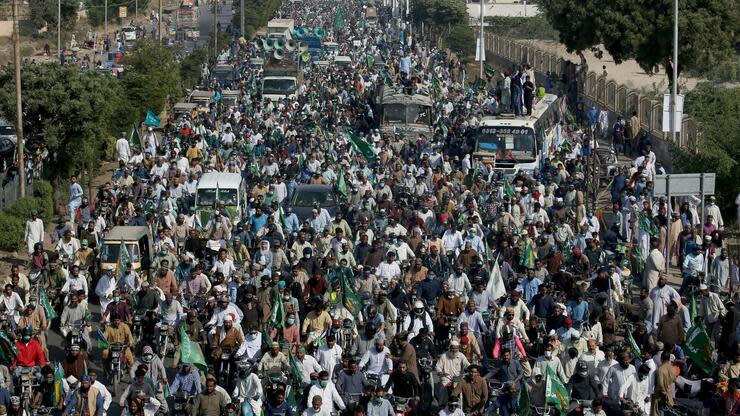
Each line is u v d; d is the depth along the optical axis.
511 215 50.69
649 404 31.89
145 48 101.81
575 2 101.06
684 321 37.41
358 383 30.92
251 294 36.12
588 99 102.38
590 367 31.81
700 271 42.59
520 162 69.19
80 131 65.69
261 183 58.28
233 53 146.12
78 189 56.00
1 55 164.88
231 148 70.88
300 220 53.81
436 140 76.12
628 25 96.12
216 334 34.06
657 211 52.12
